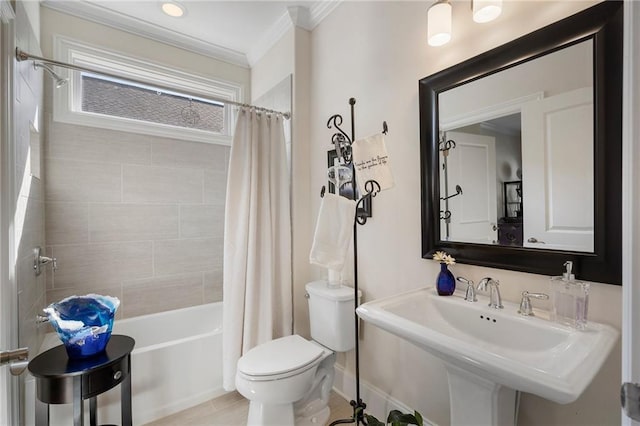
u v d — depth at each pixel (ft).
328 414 5.61
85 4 6.91
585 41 3.19
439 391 4.77
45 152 6.52
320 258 4.86
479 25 4.18
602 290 3.14
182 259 8.36
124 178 7.52
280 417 4.78
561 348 2.90
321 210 4.98
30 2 5.54
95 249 7.15
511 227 3.82
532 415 3.68
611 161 3.02
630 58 1.82
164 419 5.79
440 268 4.57
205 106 9.03
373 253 5.82
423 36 4.94
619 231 2.98
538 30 3.53
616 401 3.07
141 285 7.76
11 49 3.90
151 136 7.91
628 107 1.83
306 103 7.48
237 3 6.94
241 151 6.72
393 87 5.43
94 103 7.38
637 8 1.80
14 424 4.04
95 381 4.11
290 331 7.03
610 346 2.69
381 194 5.64
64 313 4.48
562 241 3.38
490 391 3.26
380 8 5.67
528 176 3.65
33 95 5.47
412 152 5.11
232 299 6.38
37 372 3.91
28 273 4.96
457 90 4.38
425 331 3.04
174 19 7.53
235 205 6.60
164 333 7.84
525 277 3.76
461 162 4.35
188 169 8.46
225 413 5.96
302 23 7.32
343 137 5.82
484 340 3.64
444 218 4.58
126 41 7.65
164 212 8.09
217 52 8.89
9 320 3.76
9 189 3.79
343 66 6.50
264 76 8.75
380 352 5.76
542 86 3.51
